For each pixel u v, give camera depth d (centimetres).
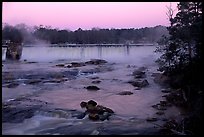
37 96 3525
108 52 10081
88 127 2273
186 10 3641
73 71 6094
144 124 2314
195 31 3159
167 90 3706
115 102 3194
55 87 4234
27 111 2756
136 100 3281
